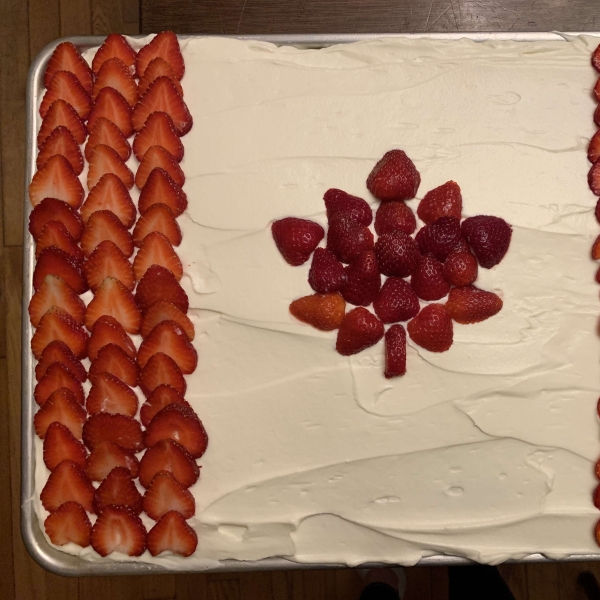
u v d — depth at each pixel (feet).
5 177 1.98
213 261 1.29
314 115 1.36
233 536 1.20
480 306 1.24
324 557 1.20
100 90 1.35
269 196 1.32
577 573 1.84
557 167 1.34
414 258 1.24
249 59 1.40
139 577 1.85
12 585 1.86
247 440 1.23
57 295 1.25
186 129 1.36
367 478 1.22
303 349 1.26
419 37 1.41
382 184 1.27
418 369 1.25
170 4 1.52
